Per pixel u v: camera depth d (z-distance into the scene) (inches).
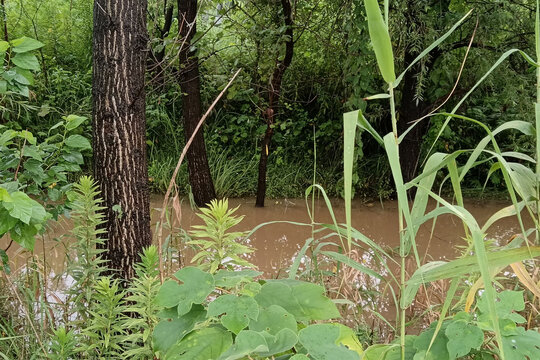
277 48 260.2
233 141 353.4
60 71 333.1
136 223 129.8
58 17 365.1
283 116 356.5
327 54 316.8
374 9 48.9
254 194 323.3
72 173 298.7
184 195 307.1
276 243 226.1
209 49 286.4
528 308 91.4
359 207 295.3
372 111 307.7
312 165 339.6
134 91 129.0
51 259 183.0
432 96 301.1
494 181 322.0
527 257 48.3
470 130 341.1
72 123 115.3
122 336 79.7
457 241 224.7
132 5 128.3
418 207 57.7
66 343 78.5
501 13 262.2
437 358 47.8
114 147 127.2
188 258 166.4
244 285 51.7
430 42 258.8
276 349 40.3
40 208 87.4
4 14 209.8
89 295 96.0
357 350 50.2
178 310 44.8
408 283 51.4
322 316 47.9
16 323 111.8
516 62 296.4
